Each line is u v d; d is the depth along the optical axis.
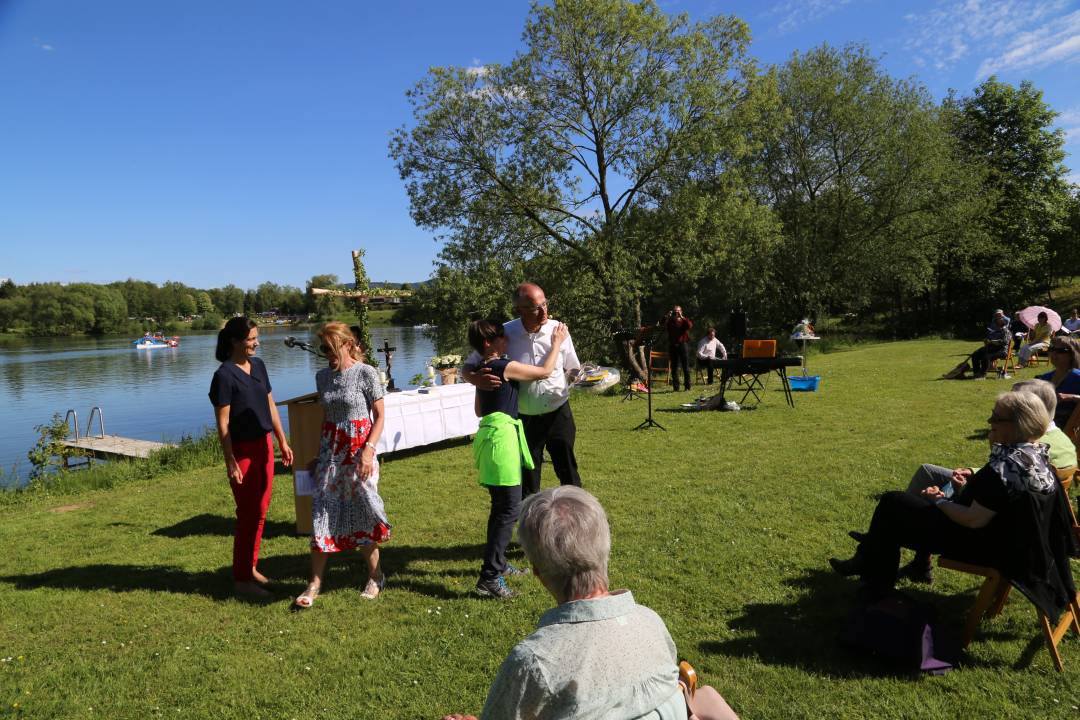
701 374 15.22
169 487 7.70
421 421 7.73
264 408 4.09
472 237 19.89
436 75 19.27
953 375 13.32
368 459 3.76
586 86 19.42
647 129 19.41
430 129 19.41
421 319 20.17
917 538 3.13
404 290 7.74
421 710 2.73
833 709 2.60
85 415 22.64
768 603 3.56
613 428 9.30
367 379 3.84
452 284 19.45
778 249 26.28
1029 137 33.16
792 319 29.77
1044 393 3.56
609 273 19.44
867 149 26.42
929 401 10.31
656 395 12.93
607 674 1.34
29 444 17.47
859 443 7.42
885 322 35.59
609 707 1.32
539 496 1.57
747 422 9.20
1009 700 2.63
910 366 16.19
